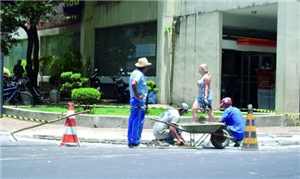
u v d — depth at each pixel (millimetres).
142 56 23969
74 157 9680
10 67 34031
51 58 28125
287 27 17328
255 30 22328
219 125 11211
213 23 20062
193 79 20891
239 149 11625
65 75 22078
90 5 26719
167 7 21859
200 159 9727
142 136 13430
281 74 17438
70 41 28922
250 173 8250
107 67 26234
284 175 8180
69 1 27000
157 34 22281
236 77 22297
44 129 14508
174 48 21750
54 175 7703
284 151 11523
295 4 17422
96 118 15258
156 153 10531
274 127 16703
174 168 8555
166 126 11547
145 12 23359
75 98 16797
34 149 10828
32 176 7613
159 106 20609
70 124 11664
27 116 16828
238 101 22359
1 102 16703
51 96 22594
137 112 11477
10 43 25312
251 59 22484
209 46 20219
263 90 20562
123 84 23344
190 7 21078
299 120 17625
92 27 26859
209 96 13633
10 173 7844
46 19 22328
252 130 11469
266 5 18234
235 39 20672
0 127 14977
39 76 29828
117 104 22016
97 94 16844
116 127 15211
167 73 21984
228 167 8805
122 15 24828
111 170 8227
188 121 15602
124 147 11742
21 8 21422
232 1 19281
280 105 17422
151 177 7676
